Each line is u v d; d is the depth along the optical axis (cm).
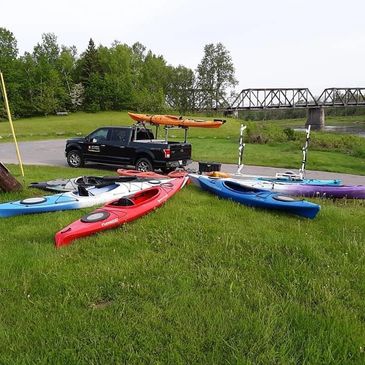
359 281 440
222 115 7300
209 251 522
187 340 328
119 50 8894
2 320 358
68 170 1416
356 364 300
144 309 373
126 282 430
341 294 410
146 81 9562
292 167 1639
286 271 459
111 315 362
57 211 729
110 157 1462
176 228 613
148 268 466
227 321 354
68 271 457
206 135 3469
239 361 297
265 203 744
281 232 611
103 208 665
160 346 321
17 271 456
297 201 730
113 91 8225
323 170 1575
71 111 7919
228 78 9019
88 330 340
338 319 356
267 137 2764
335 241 569
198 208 742
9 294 403
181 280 432
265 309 371
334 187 956
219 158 1912
